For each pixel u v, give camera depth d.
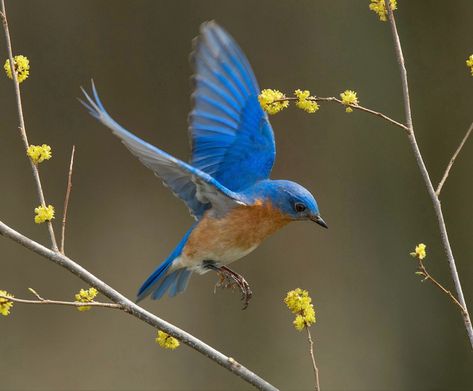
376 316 14.60
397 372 14.45
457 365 14.29
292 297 6.61
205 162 8.19
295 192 8.05
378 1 7.18
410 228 14.57
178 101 14.91
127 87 14.83
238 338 14.49
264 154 8.26
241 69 8.10
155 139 14.91
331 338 14.55
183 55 14.88
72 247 14.48
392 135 14.59
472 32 14.29
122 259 14.59
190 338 7.02
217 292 14.62
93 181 14.72
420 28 14.48
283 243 14.69
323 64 14.80
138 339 14.39
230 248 8.06
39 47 14.66
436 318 14.45
